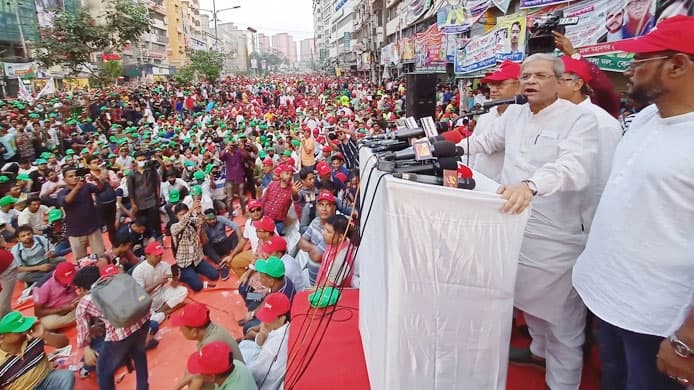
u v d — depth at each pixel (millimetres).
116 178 8773
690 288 1448
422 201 1646
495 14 12344
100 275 4422
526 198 1679
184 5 72000
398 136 2342
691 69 1417
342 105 21750
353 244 2705
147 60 50250
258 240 5324
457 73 11820
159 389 4129
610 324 1716
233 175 8938
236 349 3521
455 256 1698
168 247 7301
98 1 26359
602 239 1716
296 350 2713
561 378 2127
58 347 4527
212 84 45188
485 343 1798
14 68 23453
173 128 15875
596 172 2125
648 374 1611
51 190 8383
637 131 1672
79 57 19359
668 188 1453
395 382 1799
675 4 5078
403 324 1746
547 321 2131
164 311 5316
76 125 15914
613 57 6168
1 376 3312
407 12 23891
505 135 2367
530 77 2008
